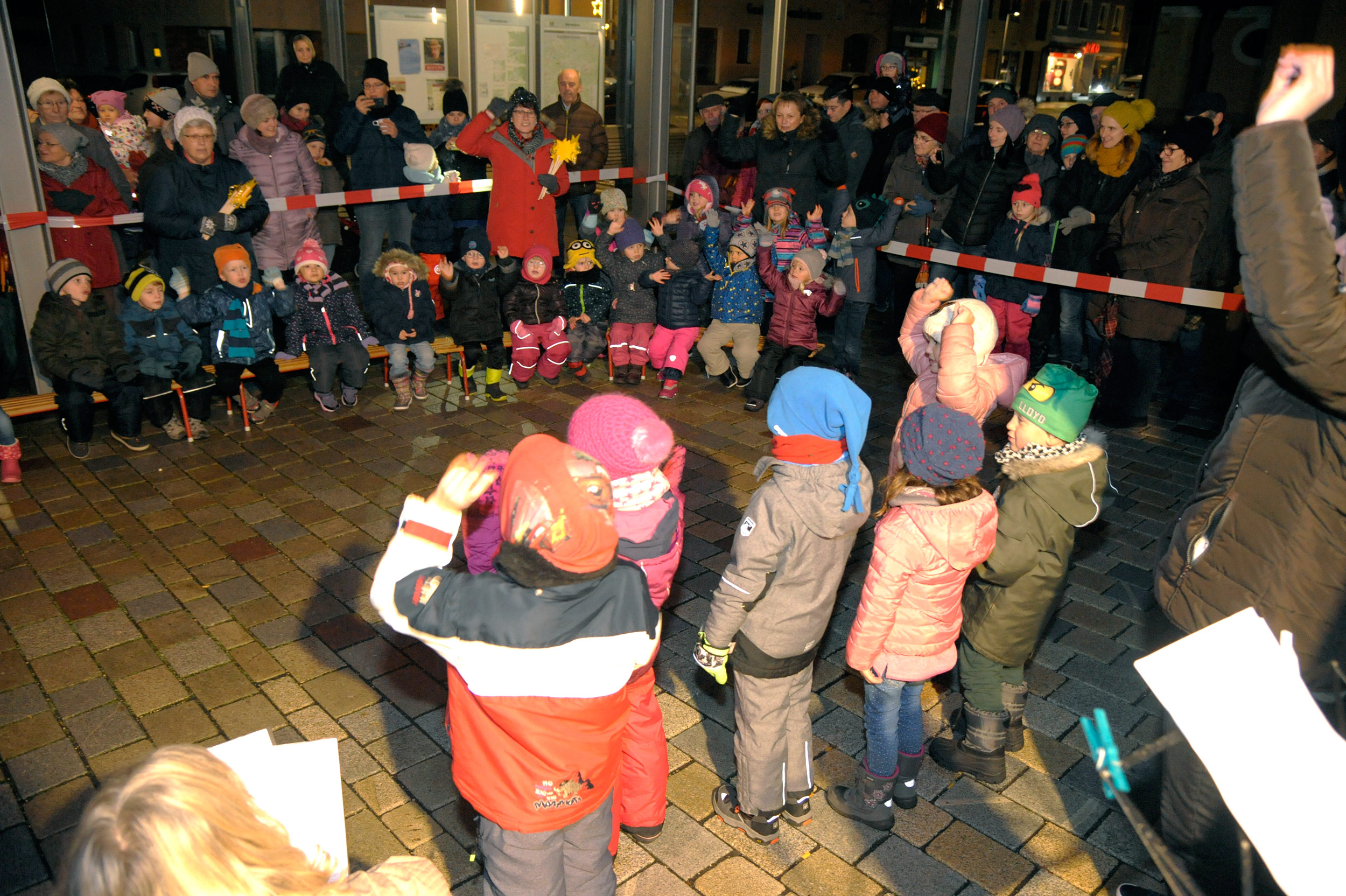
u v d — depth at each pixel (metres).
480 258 6.44
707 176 6.93
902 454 2.68
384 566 1.89
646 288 6.91
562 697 1.91
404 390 6.41
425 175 7.46
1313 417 1.86
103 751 3.31
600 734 2.01
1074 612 4.37
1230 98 8.45
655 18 8.00
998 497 3.00
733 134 7.66
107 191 6.02
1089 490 2.80
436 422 6.30
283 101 8.09
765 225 6.69
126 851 1.05
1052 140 6.57
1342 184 1.65
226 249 5.78
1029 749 3.48
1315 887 1.12
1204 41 8.53
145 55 10.90
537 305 6.70
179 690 3.64
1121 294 6.20
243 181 6.19
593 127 8.37
